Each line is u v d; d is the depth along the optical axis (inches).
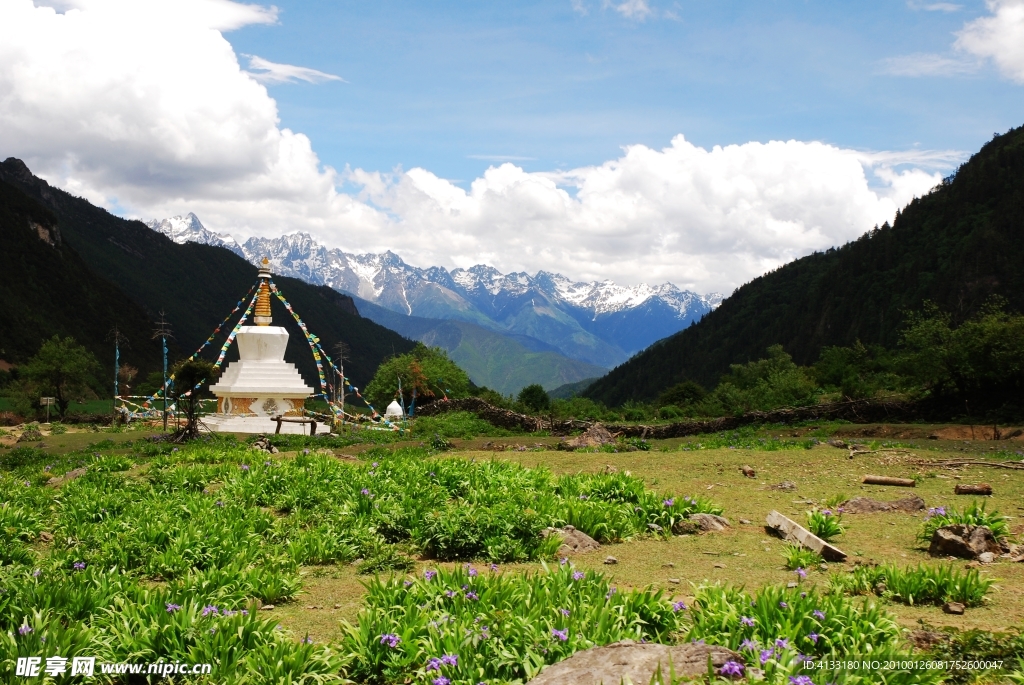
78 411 2383.1
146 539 537.3
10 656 311.0
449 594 376.8
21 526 597.9
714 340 6314.0
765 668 280.8
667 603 361.7
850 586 416.5
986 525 522.9
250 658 316.5
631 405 2591.0
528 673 298.7
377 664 324.5
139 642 330.0
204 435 1314.0
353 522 603.5
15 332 4018.2
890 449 980.6
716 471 840.9
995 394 1523.1
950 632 336.5
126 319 5393.7
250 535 558.6
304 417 1679.4
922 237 5369.1
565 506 606.9
